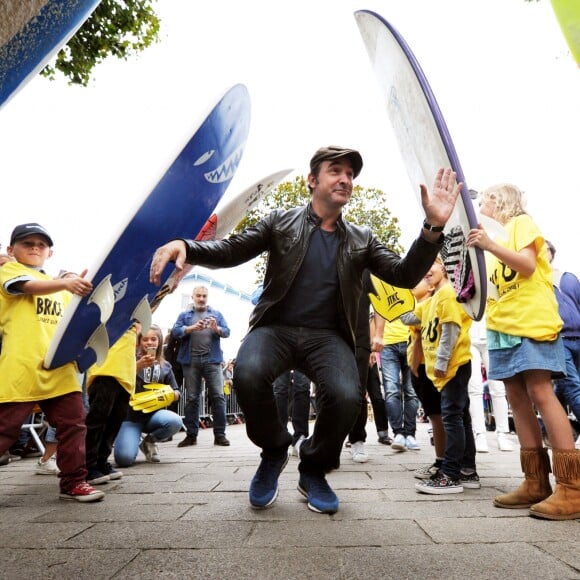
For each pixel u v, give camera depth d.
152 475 3.47
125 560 1.51
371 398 5.71
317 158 2.26
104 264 2.34
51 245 3.00
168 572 1.39
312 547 1.62
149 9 4.74
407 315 3.42
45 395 2.60
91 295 2.38
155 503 2.46
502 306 2.35
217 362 5.84
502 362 2.35
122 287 2.58
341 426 2.08
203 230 3.85
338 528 1.88
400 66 2.41
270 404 2.12
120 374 3.21
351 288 2.25
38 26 1.44
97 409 3.15
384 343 5.25
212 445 5.77
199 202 2.78
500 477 3.21
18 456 4.97
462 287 2.43
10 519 2.17
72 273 3.12
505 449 4.84
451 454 2.71
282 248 2.25
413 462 4.05
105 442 3.31
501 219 2.57
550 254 3.68
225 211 3.92
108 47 4.73
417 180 2.70
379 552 1.56
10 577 1.38
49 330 2.74
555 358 2.20
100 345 2.58
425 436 6.80
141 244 2.48
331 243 2.28
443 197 1.94
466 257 2.34
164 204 2.49
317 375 2.14
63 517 2.18
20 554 1.61
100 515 2.20
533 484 2.25
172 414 4.29
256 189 4.05
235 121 2.83
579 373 3.34
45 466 3.76
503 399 4.98
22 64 1.49
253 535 1.78
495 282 2.44
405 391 5.18
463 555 1.51
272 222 2.31
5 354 2.57
